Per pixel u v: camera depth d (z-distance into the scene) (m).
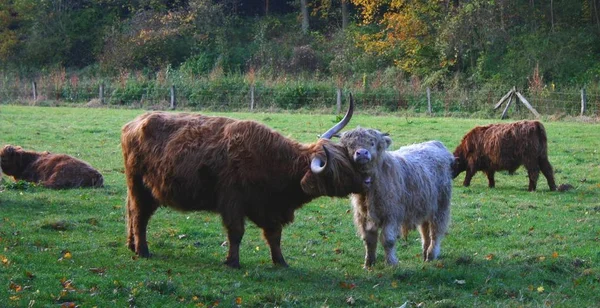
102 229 10.80
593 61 39.31
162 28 48.62
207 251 9.88
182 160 8.89
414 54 41.25
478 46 40.38
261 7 55.88
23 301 7.13
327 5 51.00
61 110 32.41
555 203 13.78
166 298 7.57
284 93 35.22
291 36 49.12
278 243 9.20
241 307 7.43
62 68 48.19
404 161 9.43
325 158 8.55
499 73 38.00
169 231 10.79
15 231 10.16
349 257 9.91
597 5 43.69
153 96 36.94
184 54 48.34
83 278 8.00
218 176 8.80
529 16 42.28
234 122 9.01
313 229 11.48
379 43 43.00
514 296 8.16
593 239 10.91
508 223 12.02
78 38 51.53
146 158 9.21
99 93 37.59
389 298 7.88
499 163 15.50
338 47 46.28
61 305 7.13
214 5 50.91
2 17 51.81
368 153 8.45
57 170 13.94
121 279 8.10
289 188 8.87
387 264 9.11
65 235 10.23
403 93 34.38
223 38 48.34
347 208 12.97
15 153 14.23
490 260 9.65
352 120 27.66
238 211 8.81
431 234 9.98
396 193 9.02
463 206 13.40
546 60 38.44
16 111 31.09
